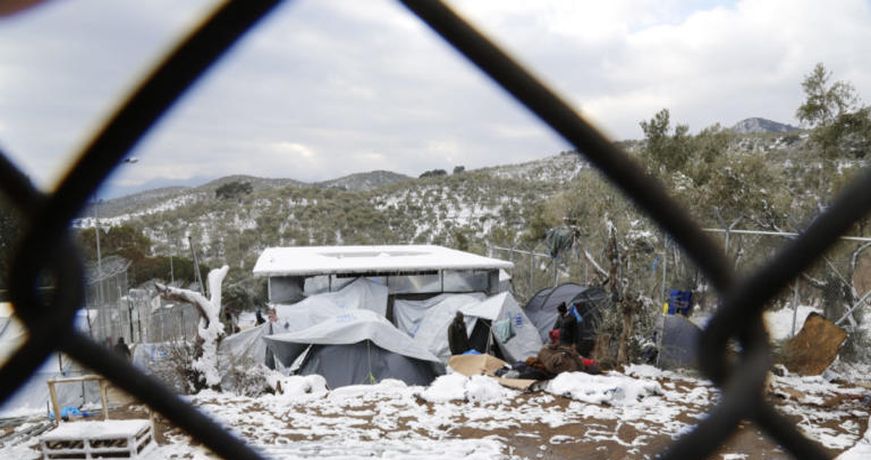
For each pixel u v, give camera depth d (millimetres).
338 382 11617
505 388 8820
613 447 6129
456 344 12586
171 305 21391
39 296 1045
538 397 8281
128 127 969
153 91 936
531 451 6062
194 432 1866
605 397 7793
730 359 1272
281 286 20922
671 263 12266
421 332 16297
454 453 5852
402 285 21141
